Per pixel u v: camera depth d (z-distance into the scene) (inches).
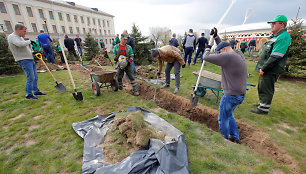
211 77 191.5
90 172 82.6
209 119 158.1
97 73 203.5
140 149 98.0
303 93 216.8
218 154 101.8
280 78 298.8
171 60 203.8
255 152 105.7
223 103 118.9
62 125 130.0
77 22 1892.2
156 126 125.3
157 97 208.1
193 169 88.5
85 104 173.2
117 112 145.3
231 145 110.7
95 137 110.8
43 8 1513.3
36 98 185.0
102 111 159.3
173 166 83.3
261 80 150.9
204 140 116.4
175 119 145.6
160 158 85.5
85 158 93.2
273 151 110.0
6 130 124.6
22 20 1373.0
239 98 112.7
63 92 207.5
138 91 235.1
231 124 127.4
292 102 187.2
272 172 89.1
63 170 87.7
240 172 88.1
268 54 144.6
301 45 274.4
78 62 503.2
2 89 216.1
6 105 165.3
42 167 89.7
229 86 110.7
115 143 103.6
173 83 262.1
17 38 159.2
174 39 358.3
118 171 79.7
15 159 94.4
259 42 889.5
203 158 97.8
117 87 214.1
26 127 128.3
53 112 154.4
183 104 180.7
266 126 138.9
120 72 204.1
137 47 391.2
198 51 408.8
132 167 80.8
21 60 168.1
